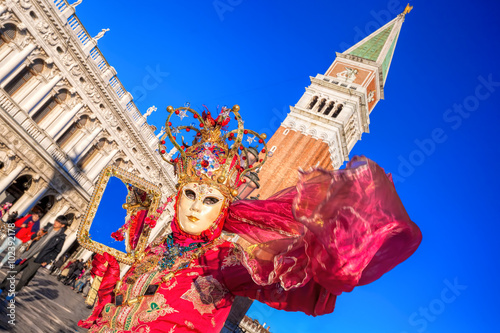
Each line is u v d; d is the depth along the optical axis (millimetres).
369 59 52406
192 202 3363
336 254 2441
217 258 3229
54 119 26234
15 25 22203
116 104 29000
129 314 3014
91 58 26578
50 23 23641
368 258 2619
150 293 3064
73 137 28031
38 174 25094
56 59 24891
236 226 3562
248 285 3125
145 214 3711
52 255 7586
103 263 3400
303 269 2797
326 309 3061
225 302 3129
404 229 2795
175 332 2943
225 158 3525
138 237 3594
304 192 2557
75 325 9164
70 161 27203
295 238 2885
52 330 7176
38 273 16125
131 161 31672
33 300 9055
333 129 45688
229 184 3512
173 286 3076
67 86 26297
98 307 3346
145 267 3301
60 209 27453
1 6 20906
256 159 3752
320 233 2389
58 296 12781
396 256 2975
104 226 3488
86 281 18438
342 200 2414
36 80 24625
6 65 22219
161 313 2969
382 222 2619
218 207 3387
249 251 2926
